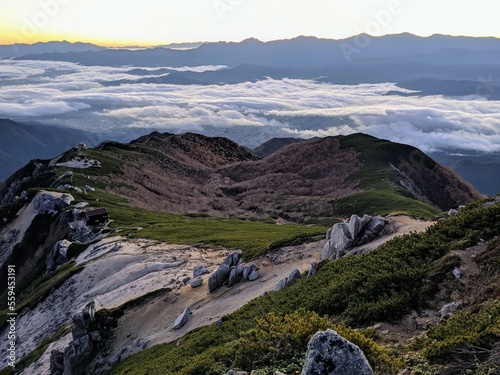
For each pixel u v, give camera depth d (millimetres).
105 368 41438
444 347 15031
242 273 43875
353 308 22531
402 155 194875
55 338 57719
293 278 34500
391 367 15031
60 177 152875
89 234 100062
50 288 74438
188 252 68875
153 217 115938
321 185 184500
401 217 37125
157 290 49312
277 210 158125
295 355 17156
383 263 25719
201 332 32375
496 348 13961
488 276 20391
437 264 22891
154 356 33656
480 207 29359
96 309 47469
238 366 18469
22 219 123062
